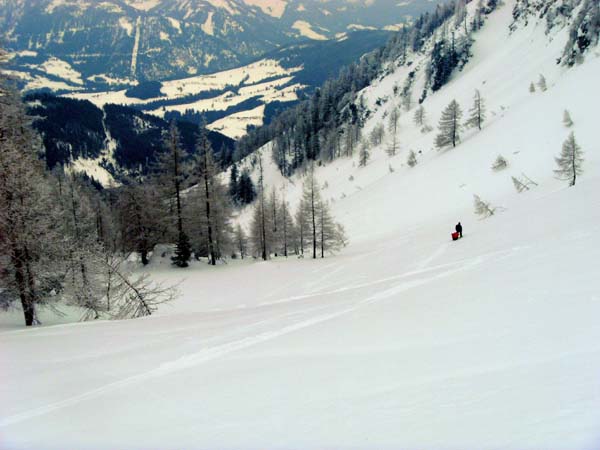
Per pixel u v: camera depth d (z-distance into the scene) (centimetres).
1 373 718
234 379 549
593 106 5303
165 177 3725
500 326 591
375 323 779
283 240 5178
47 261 1576
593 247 1018
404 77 15550
